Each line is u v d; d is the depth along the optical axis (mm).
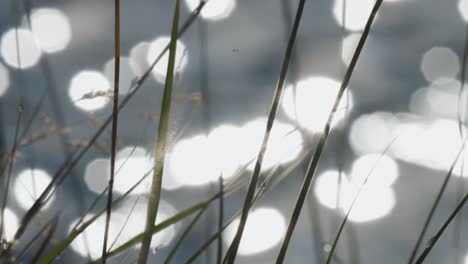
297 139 2066
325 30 9336
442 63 8086
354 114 6551
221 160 1947
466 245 3805
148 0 11016
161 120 1268
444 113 6445
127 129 5219
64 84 7121
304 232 3875
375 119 6383
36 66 7668
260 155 1450
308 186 1461
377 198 4621
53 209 3986
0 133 2455
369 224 4215
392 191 4758
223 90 6797
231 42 8781
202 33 2566
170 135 1340
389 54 8469
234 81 7070
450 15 9844
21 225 1797
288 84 7008
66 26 9648
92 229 3727
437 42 8820
